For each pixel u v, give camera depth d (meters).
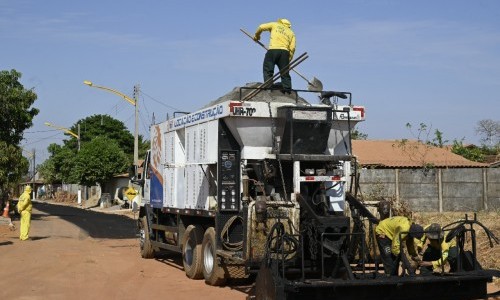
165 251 17.53
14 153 34.25
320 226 10.22
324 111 11.54
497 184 26.31
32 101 35.09
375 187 23.91
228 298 11.03
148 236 16.72
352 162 12.12
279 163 11.33
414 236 9.81
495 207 25.52
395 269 10.03
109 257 17.06
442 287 9.98
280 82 13.27
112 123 84.75
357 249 10.90
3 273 13.84
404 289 9.78
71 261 15.91
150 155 16.92
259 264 10.69
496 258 13.39
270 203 10.66
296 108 11.35
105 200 57.16
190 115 13.48
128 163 58.75
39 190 98.00
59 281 12.82
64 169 71.75
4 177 33.88
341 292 9.44
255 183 11.74
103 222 33.56
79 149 60.12
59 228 28.45
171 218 15.35
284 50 13.39
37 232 25.75
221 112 11.73
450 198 25.97
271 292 9.33
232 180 11.92
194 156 13.23
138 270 14.63
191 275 13.22
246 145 11.82
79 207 59.38
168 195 14.99
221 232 11.89
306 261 10.55
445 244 10.20
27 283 12.55
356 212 11.19
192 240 13.36
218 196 11.84
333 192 11.66
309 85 12.86
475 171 26.23
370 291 9.58
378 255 11.16
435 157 30.80
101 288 12.05
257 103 11.62
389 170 25.61
